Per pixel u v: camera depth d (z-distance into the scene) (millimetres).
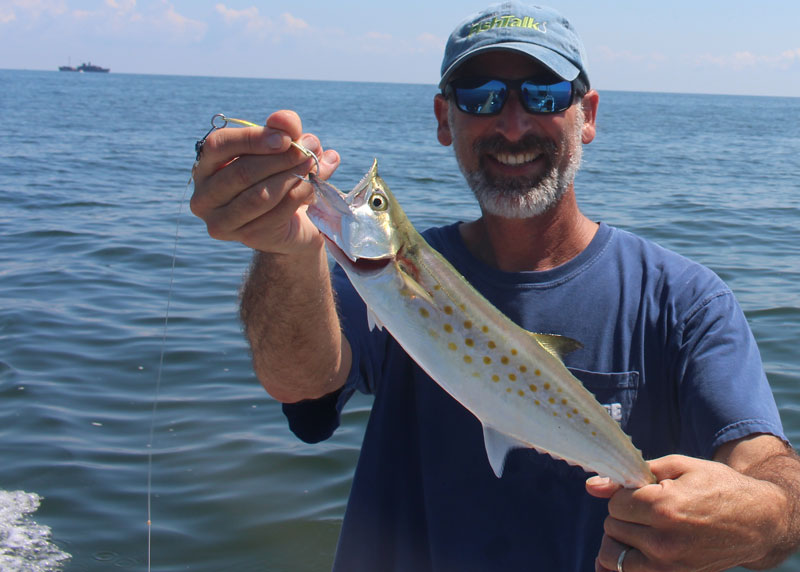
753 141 17422
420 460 985
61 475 1890
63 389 2348
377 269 809
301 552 1659
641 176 8656
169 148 10609
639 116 32438
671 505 755
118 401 2289
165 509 1780
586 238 1007
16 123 14688
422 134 15664
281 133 747
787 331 2848
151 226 4844
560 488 932
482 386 830
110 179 7168
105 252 4078
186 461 1979
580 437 833
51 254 4035
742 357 908
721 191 7285
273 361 935
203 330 2875
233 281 3562
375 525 991
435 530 959
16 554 1595
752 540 780
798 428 2082
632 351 956
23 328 2840
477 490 950
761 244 4508
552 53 974
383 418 1006
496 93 976
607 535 803
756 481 793
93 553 1625
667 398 952
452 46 1028
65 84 53500
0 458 1954
